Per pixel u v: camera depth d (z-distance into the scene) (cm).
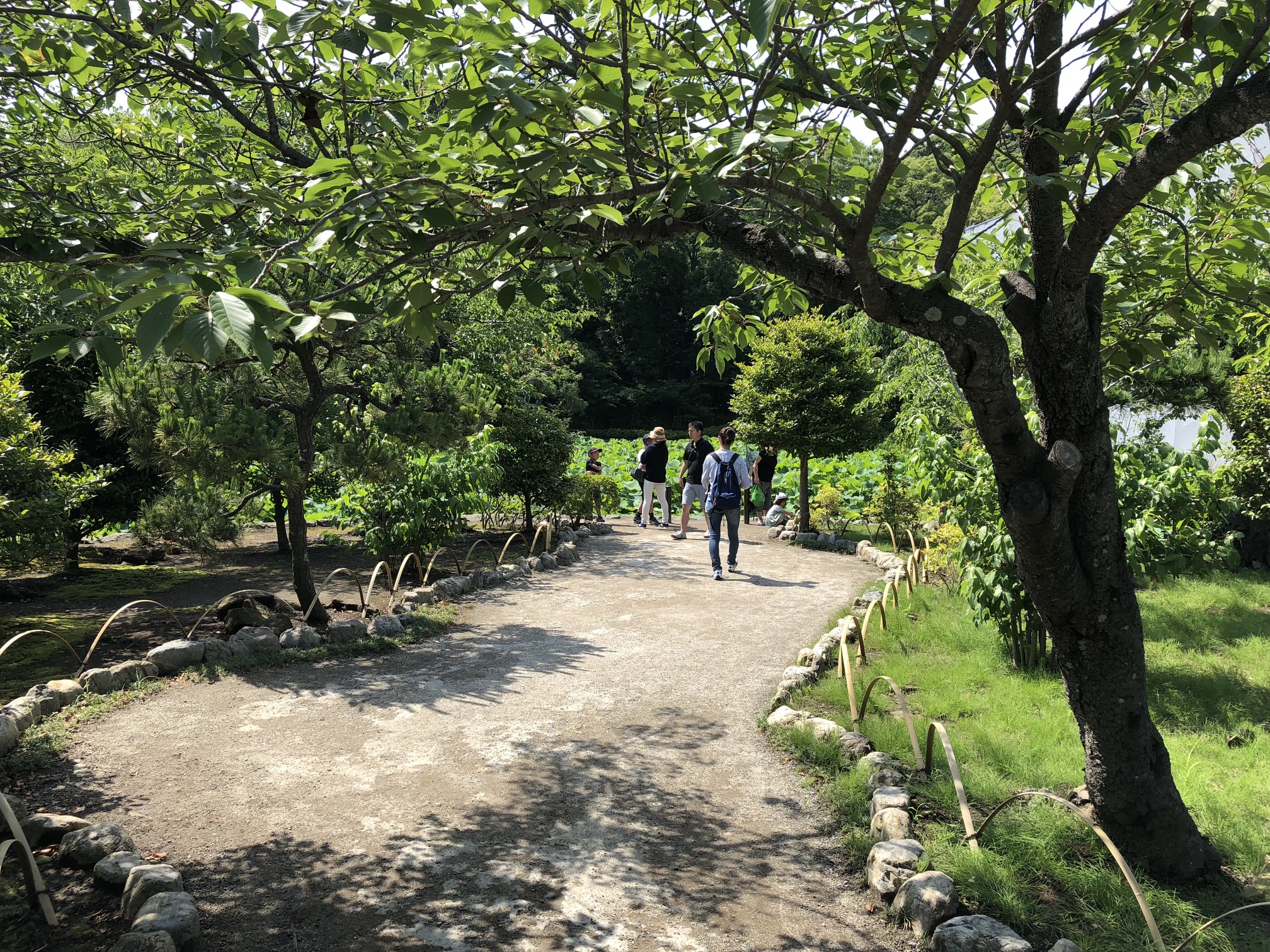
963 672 649
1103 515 376
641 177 332
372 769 505
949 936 334
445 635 794
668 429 4347
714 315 495
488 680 666
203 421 680
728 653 741
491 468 1167
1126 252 477
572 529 1351
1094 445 374
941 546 922
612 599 935
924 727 547
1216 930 343
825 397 1280
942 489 720
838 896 383
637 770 509
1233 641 729
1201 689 614
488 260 356
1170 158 308
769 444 1327
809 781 491
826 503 1359
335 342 718
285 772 500
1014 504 359
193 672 656
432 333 334
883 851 391
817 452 1279
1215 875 390
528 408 1338
